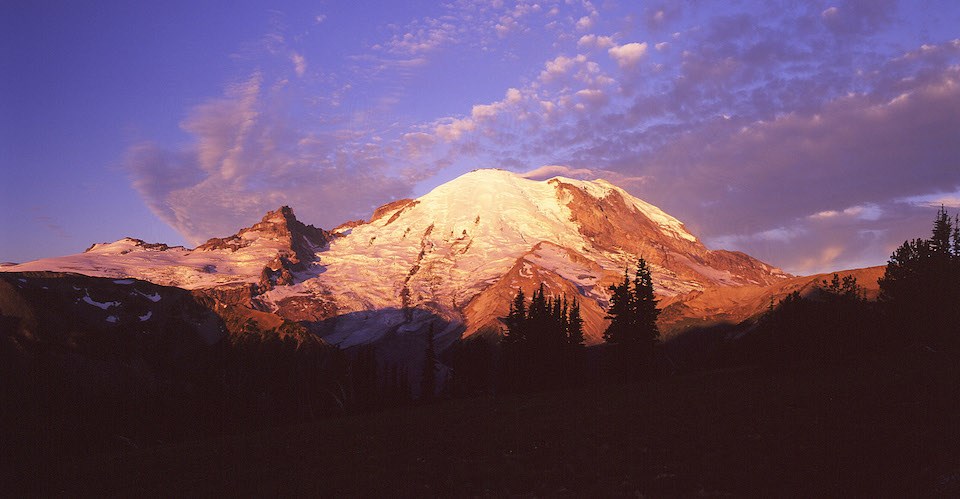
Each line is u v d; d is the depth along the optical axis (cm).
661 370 9938
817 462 2784
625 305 9181
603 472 2955
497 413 5316
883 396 4034
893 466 2614
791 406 4106
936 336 6556
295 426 6456
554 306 10538
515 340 10344
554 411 5059
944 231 7000
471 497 2803
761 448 3106
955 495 2181
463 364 11062
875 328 6638
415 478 3219
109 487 3850
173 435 8388
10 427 7331
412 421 5406
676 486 2647
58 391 8675
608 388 6900
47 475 4388
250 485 3434
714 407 4366
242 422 9462
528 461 3312
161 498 3347
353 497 2956
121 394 9225
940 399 3741
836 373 5425
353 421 6109
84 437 7638
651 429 3809
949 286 6612
